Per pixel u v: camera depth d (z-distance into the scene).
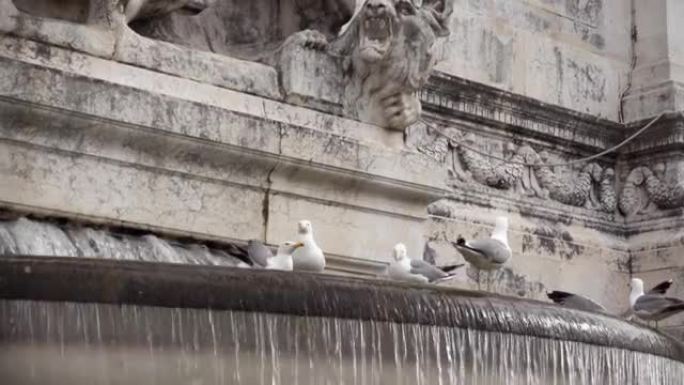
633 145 16.89
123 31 9.41
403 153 10.61
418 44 10.67
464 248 10.43
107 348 7.04
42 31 9.06
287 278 7.37
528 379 8.13
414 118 10.82
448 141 15.23
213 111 9.59
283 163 9.91
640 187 16.88
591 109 17.02
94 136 9.12
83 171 9.11
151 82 9.48
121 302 7.04
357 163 10.29
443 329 7.76
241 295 7.20
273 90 10.20
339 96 10.52
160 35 10.27
